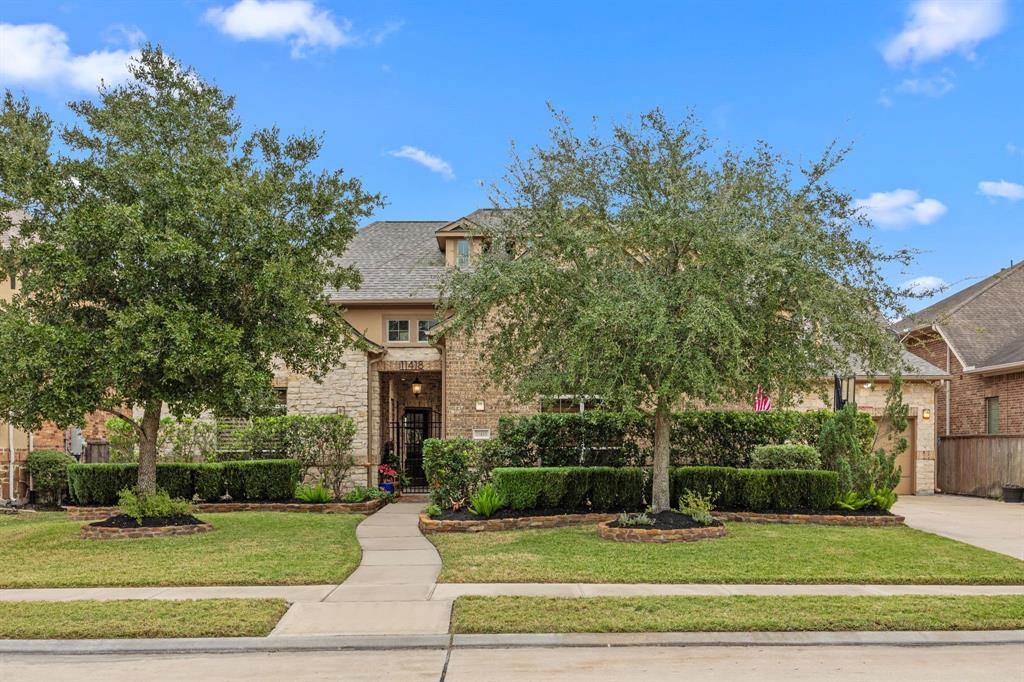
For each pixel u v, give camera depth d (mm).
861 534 12594
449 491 14891
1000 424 21766
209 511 16359
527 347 12609
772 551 10930
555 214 11859
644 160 11805
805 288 11141
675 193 10992
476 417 19109
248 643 6820
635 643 6832
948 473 22297
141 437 13297
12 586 9047
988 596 8414
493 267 11844
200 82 13914
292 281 11992
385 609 7930
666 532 11859
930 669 6180
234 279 12094
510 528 13477
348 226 13492
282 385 19828
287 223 12875
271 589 8906
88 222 11164
